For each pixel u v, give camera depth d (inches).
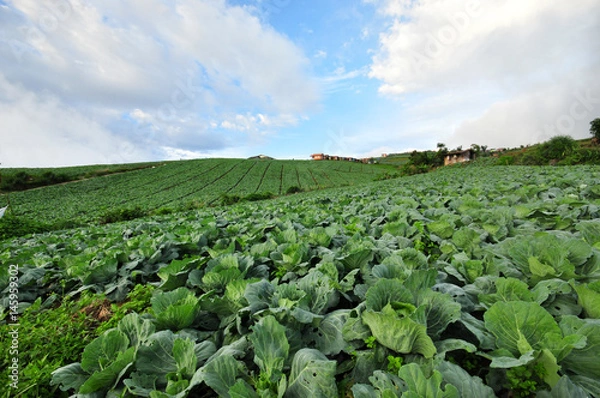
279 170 3144.7
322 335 95.7
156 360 90.0
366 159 4517.7
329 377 68.9
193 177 2650.1
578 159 1187.9
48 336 132.1
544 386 65.1
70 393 105.7
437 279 121.8
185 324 113.3
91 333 143.3
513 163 1572.3
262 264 175.3
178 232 309.1
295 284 115.2
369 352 82.8
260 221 350.0
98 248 302.5
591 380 64.0
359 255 142.9
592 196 266.8
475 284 112.0
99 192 2065.7
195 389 86.4
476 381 64.3
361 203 378.3
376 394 64.5
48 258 257.0
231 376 77.6
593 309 84.7
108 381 87.4
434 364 69.6
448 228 181.0
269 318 88.0
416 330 71.4
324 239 191.9
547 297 92.5
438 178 888.3
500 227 177.5
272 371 75.8
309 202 555.2
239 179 2635.3
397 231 203.5
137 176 2615.7
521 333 70.5
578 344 62.6
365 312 79.8
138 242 264.8
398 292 89.6
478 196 333.7
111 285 187.9
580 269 112.6
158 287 164.7
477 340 81.3
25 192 1987.0
